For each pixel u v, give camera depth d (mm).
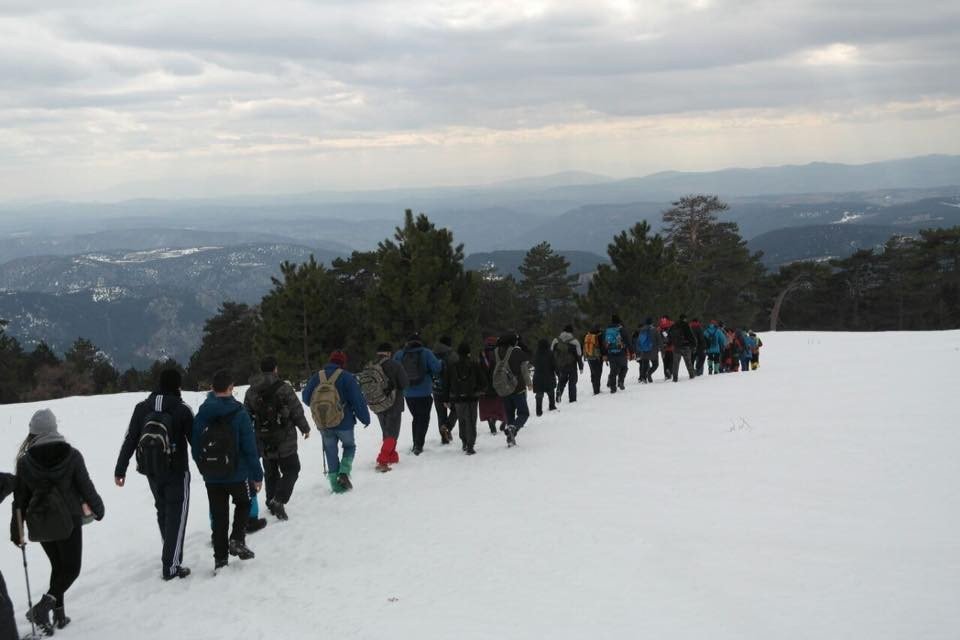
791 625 4703
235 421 7395
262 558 7543
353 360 33875
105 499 11891
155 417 7129
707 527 6828
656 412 13844
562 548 6680
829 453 9156
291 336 32750
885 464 8406
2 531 10766
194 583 7008
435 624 5305
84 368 75625
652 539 6648
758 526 6723
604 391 18609
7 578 8586
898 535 6164
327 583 6535
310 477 11750
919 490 7348
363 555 7215
